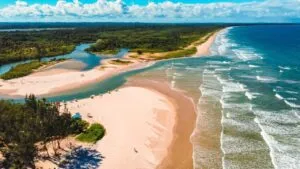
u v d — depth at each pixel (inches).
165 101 2327.8
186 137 1699.1
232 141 1632.6
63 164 1406.3
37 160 1424.7
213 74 3221.0
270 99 2290.8
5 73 3417.8
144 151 1549.0
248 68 3531.0
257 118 1923.0
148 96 2459.4
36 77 3221.0
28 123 1385.3
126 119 1958.7
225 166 1396.4
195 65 3796.8
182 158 1480.1
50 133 1445.6
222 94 2458.2
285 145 1568.7
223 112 2047.2
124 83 2938.0
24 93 2664.9
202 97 2395.4
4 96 2588.6
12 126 1374.3
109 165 1414.9
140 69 3599.9
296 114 1972.2
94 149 1556.3
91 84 2930.6
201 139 1667.1
